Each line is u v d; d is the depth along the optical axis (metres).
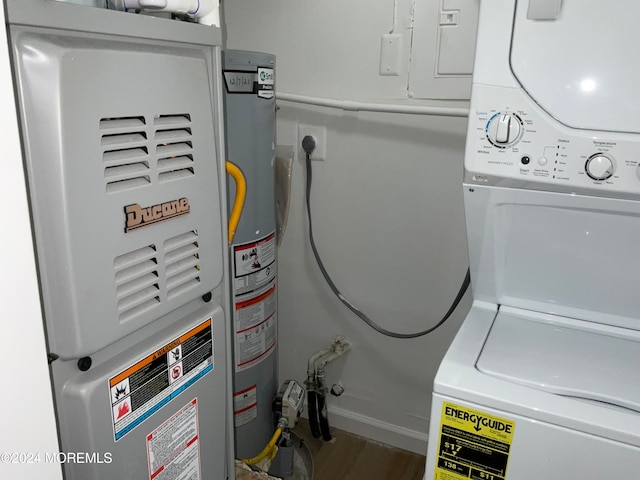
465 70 1.38
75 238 0.57
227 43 1.69
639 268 0.87
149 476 0.76
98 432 0.65
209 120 0.78
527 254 0.95
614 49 0.70
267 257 1.51
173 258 0.74
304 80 1.60
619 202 0.76
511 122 0.77
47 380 0.52
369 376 1.79
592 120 0.73
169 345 0.75
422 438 1.75
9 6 0.48
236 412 1.58
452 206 1.50
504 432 0.76
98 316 0.62
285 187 1.69
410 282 1.63
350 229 1.66
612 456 0.70
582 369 0.84
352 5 1.47
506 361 0.85
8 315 0.47
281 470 1.62
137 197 0.66
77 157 0.56
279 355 1.92
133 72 0.63
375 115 1.53
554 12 0.71
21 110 0.51
